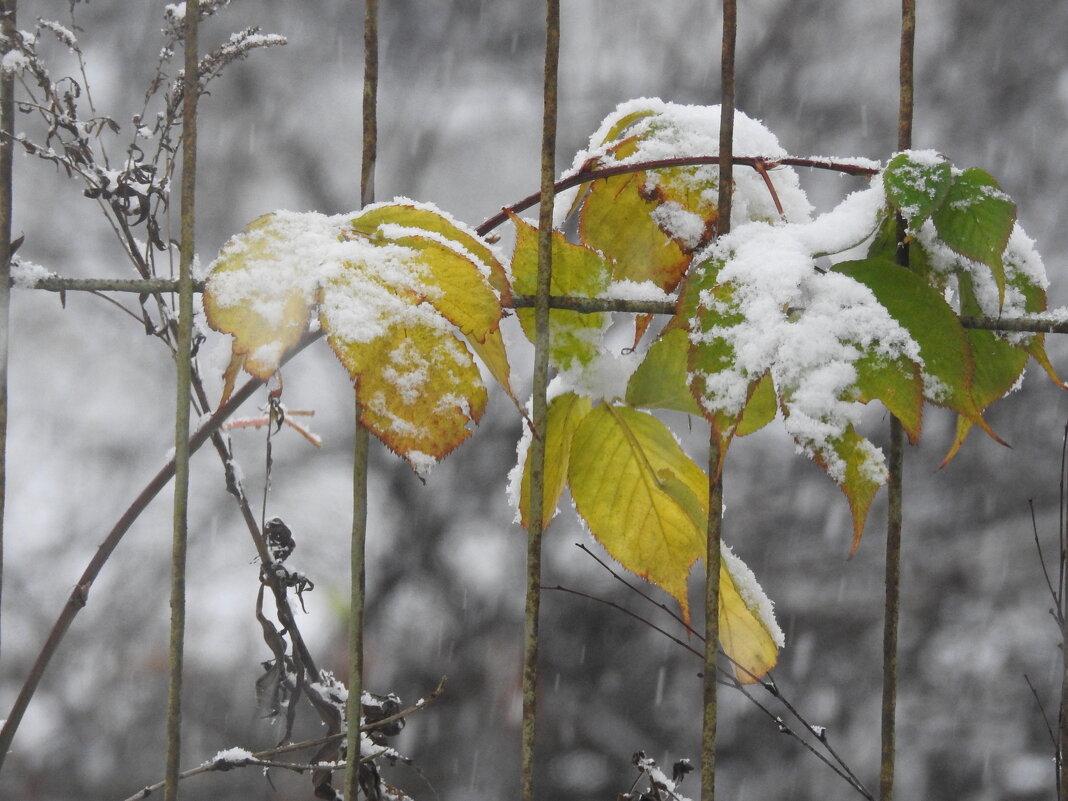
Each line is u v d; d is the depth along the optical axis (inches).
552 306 46.1
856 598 126.8
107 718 131.3
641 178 47.6
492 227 47.1
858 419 44.9
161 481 47.1
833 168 47.0
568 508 127.1
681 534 47.6
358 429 45.4
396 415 44.5
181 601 45.4
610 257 48.0
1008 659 123.7
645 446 47.4
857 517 44.8
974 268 46.3
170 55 47.8
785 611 126.6
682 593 47.6
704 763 45.8
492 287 45.0
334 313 44.6
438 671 124.3
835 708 122.7
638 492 47.5
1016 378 46.4
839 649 125.6
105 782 125.3
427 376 44.6
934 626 126.5
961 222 45.5
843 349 45.1
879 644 124.9
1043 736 120.6
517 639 125.5
